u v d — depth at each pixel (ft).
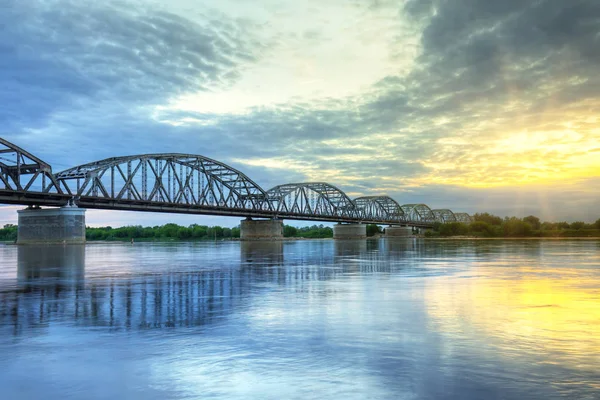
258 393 25.34
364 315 46.50
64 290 69.21
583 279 80.18
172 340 36.70
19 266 125.90
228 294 63.16
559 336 37.09
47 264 134.62
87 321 44.55
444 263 124.77
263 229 576.20
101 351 33.71
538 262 125.80
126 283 78.74
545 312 47.62
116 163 383.04
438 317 45.14
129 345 35.27
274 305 53.31
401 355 31.99
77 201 352.08
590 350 33.01
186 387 26.35
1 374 28.81
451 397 24.56
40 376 28.40
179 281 81.56
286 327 41.11
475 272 95.35
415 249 242.37
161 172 427.74
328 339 36.58
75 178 369.09
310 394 25.13
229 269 110.11
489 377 27.55
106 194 372.17
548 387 25.96
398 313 47.47
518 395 24.81
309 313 47.88
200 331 39.86
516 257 151.43
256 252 225.97
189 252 231.91
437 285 71.92
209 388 26.14
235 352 33.09
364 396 24.77
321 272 98.68
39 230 347.77
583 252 184.55
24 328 41.47
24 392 25.88
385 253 197.36
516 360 30.73
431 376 27.78
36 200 328.08
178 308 51.70
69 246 330.75
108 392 25.73
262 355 32.24
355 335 37.83
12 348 34.65
